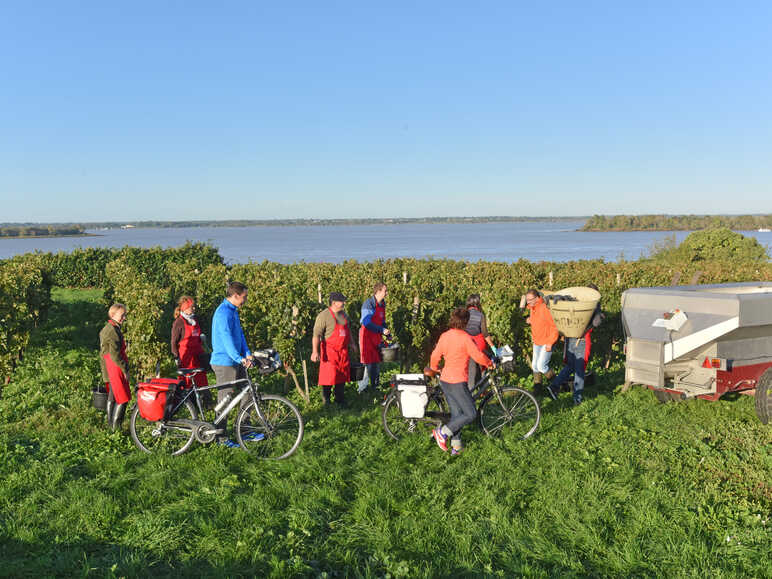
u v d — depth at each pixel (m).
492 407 7.22
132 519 4.81
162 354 9.77
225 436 6.51
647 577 4.06
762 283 9.84
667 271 16.34
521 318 10.30
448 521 4.82
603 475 5.79
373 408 8.20
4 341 10.02
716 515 4.94
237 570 4.07
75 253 29.28
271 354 6.66
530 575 4.05
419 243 199.50
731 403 8.38
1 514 4.88
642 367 8.40
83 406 8.23
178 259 29.39
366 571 4.02
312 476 5.77
